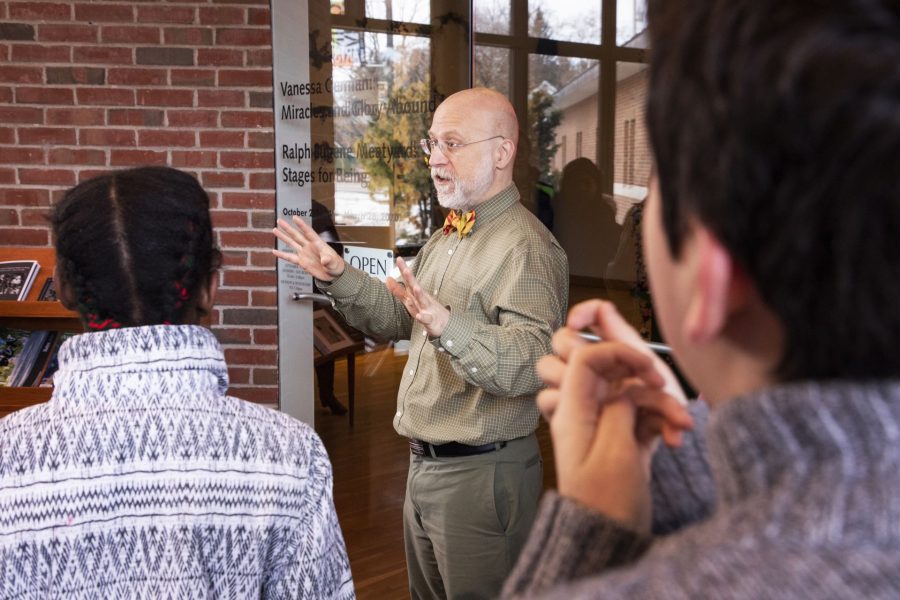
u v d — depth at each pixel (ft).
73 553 2.88
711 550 1.08
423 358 6.85
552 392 1.79
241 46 10.57
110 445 2.93
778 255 1.09
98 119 10.69
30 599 2.87
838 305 1.08
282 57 10.55
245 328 10.91
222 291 10.87
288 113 10.65
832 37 1.02
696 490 1.87
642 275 11.17
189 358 3.10
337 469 10.92
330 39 10.53
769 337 1.21
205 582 2.98
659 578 1.09
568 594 1.16
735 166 1.09
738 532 1.08
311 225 10.76
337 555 3.34
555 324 6.41
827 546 1.00
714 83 1.12
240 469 3.06
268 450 3.14
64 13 10.55
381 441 10.86
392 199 10.75
